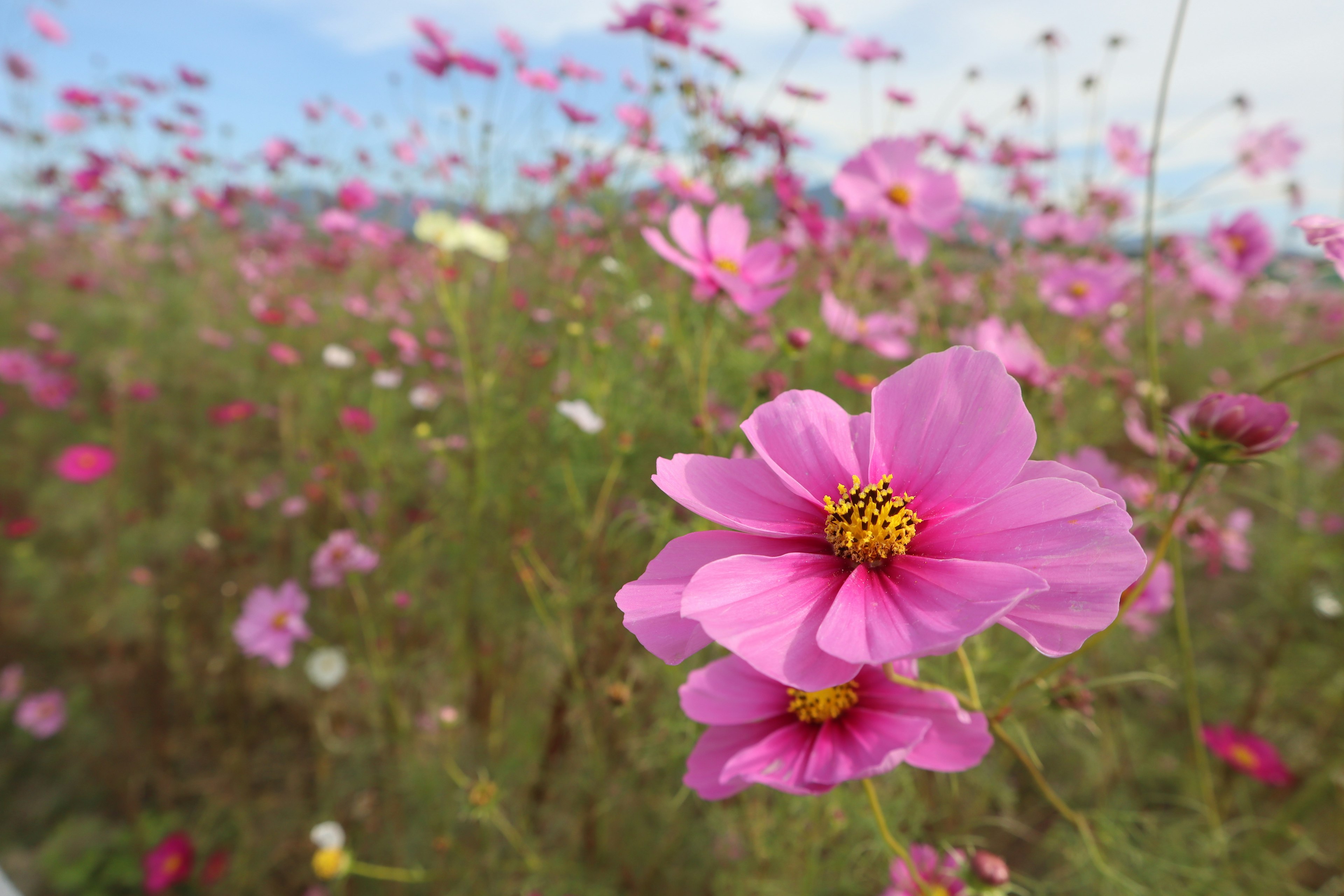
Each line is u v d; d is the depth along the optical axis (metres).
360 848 0.40
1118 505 0.11
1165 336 0.63
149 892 0.42
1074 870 0.31
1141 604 0.32
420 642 0.48
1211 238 0.53
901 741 0.13
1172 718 0.44
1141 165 0.60
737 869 0.31
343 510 0.55
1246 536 0.48
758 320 0.40
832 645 0.11
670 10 0.43
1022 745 0.27
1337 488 0.49
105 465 0.57
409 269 0.90
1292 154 0.56
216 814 0.43
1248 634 0.48
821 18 0.41
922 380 0.14
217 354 0.77
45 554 0.58
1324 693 0.43
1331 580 0.45
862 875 0.29
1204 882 0.29
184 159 1.00
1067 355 0.48
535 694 0.41
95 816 0.45
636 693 0.32
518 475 0.43
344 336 0.74
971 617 0.11
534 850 0.36
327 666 0.43
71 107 0.93
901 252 0.39
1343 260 0.15
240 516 0.60
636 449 0.37
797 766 0.14
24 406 0.72
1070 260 0.55
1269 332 0.92
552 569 0.39
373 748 0.43
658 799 0.34
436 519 0.49
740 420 0.28
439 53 0.54
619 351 0.43
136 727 0.48
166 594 0.53
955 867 0.21
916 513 0.13
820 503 0.13
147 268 0.99
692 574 0.13
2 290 0.95
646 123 0.49
